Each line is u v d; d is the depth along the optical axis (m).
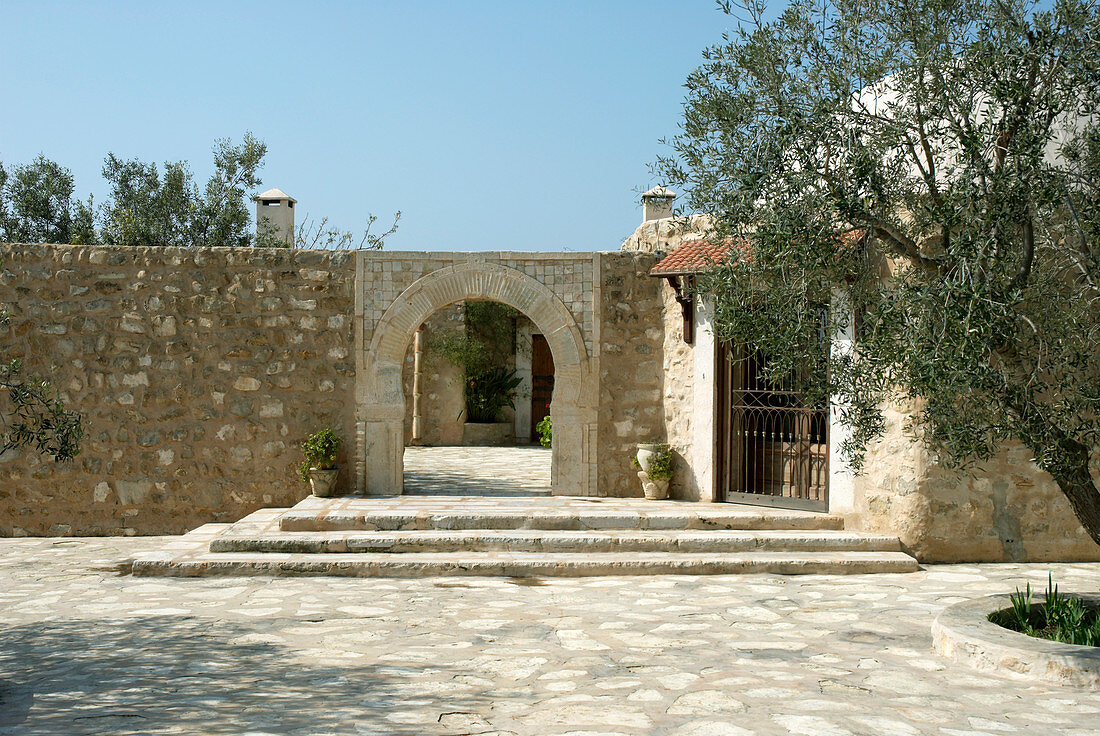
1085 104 5.64
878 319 5.55
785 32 5.95
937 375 4.74
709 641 6.44
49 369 11.26
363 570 8.78
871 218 5.59
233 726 4.52
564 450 11.69
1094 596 6.90
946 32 5.73
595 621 7.03
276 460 11.45
